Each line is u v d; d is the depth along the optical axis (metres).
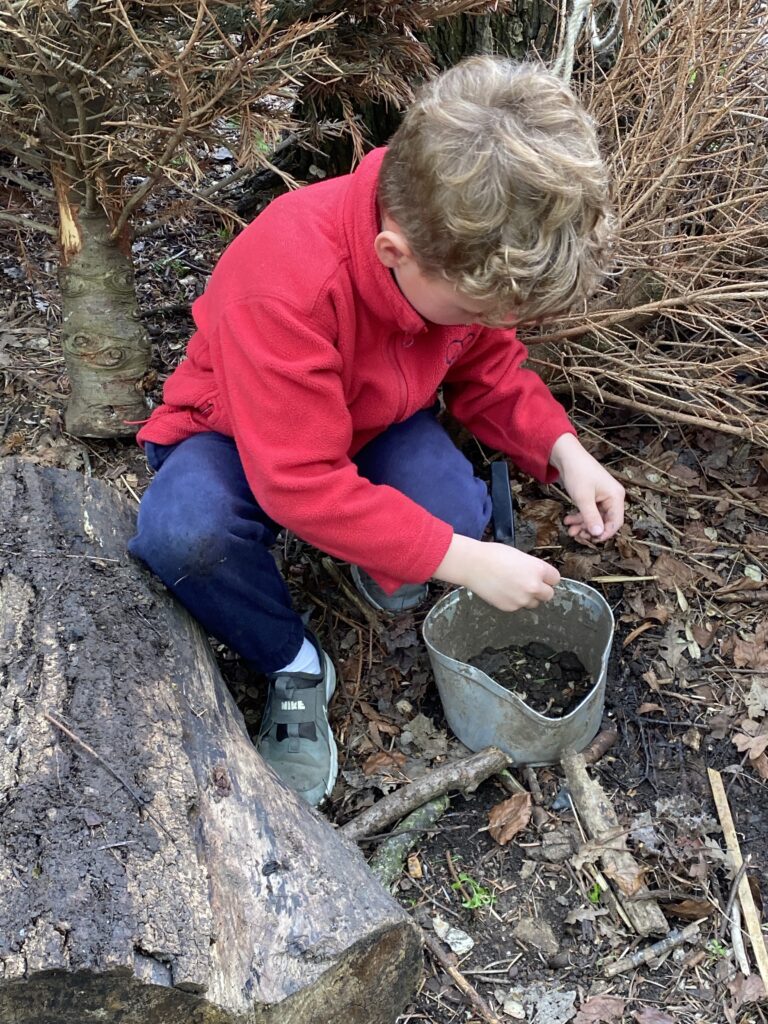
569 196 1.14
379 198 1.34
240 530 1.57
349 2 1.94
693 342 2.19
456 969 1.47
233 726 1.51
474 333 1.73
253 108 1.76
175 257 2.80
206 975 1.07
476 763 1.69
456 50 2.48
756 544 2.15
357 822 1.63
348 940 1.18
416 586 2.02
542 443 1.81
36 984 1.02
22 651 1.39
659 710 1.85
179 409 1.72
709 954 1.49
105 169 1.93
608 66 2.51
